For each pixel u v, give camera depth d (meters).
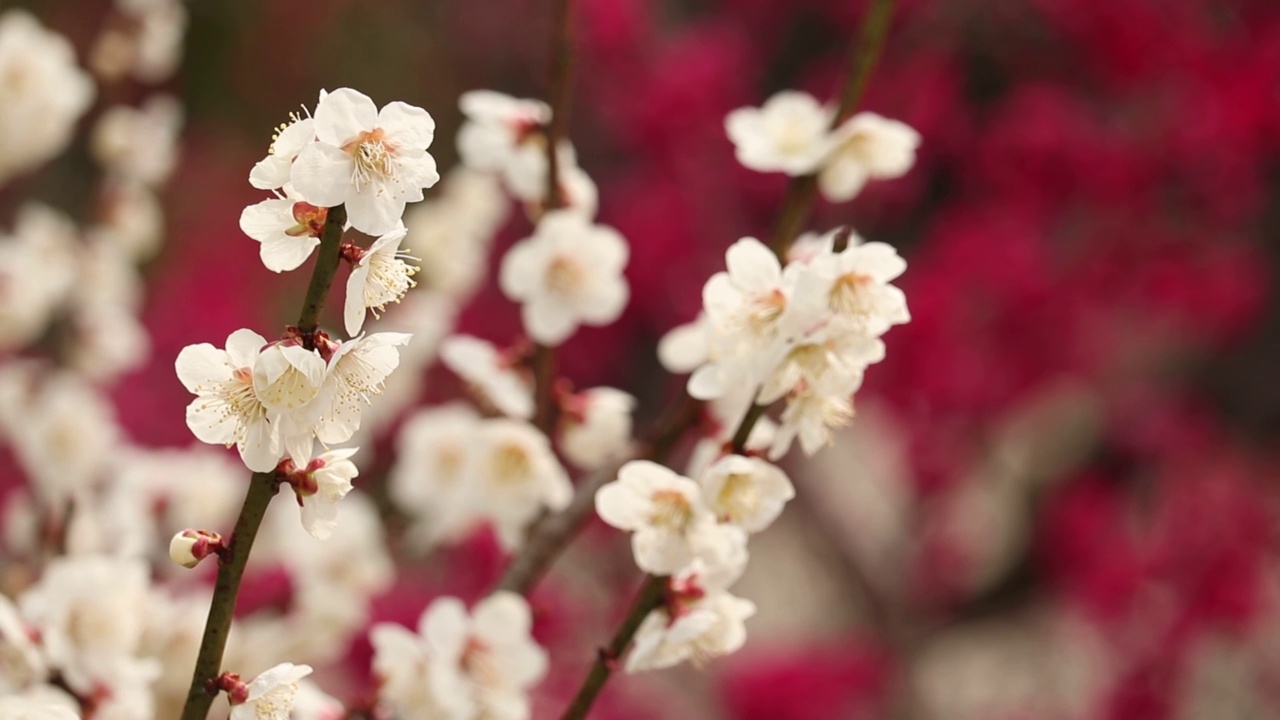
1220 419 2.39
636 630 0.98
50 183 2.42
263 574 1.23
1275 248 2.29
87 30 2.56
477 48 2.93
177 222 2.73
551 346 1.09
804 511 2.39
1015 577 2.35
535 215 1.11
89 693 1.04
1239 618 1.97
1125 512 2.23
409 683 1.03
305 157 0.89
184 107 2.87
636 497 0.96
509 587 1.05
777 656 2.10
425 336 1.24
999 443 2.24
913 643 2.18
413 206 1.38
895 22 2.18
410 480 1.15
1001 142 1.99
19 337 1.34
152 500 1.19
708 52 2.08
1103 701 2.04
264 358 0.89
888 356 1.92
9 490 1.56
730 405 1.01
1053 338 1.97
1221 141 1.93
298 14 2.93
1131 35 1.99
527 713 1.05
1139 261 1.99
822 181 1.04
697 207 2.07
